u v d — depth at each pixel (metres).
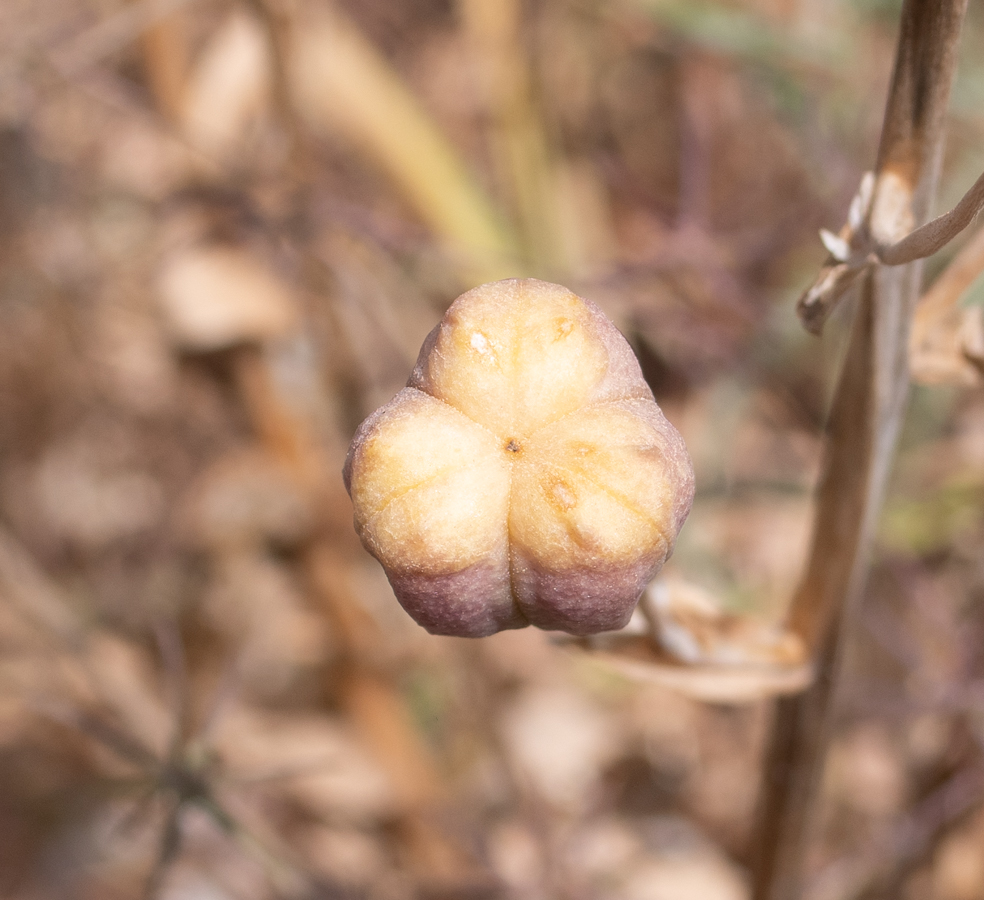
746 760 0.19
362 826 0.18
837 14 0.19
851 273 0.10
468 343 0.10
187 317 0.17
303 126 0.17
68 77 0.17
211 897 0.19
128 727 0.17
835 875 0.17
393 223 0.17
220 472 0.19
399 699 0.19
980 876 0.16
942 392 0.18
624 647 0.11
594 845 0.18
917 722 0.17
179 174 0.18
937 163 0.10
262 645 0.19
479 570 0.10
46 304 0.19
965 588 0.17
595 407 0.10
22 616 0.18
